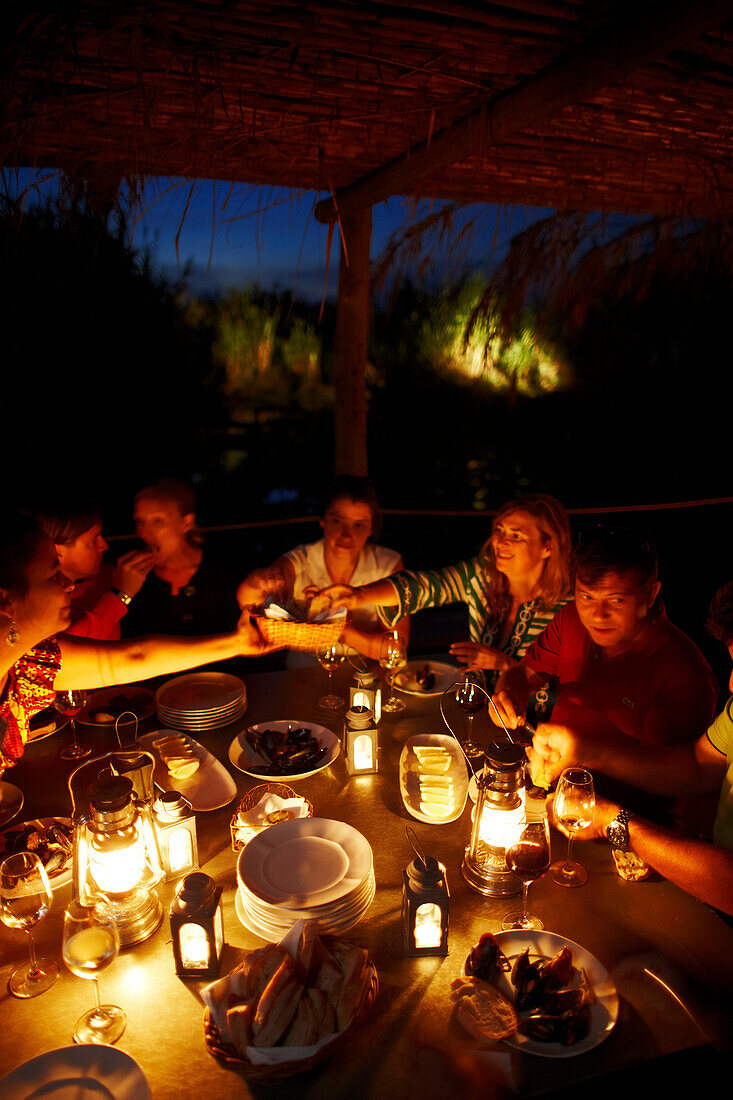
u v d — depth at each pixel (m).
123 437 7.24
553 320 5.06
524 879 1.52
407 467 8.94
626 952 1.50
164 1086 1.21
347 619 2.46
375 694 2.30
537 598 2.87
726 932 1.55
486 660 2.72
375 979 1.39
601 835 1.84
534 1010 1.32
